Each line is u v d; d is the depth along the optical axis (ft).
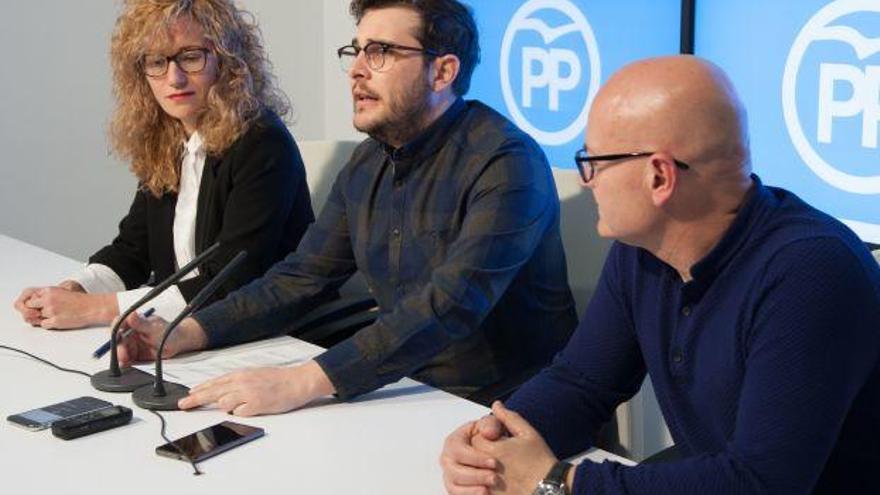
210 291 5.88
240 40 8.27
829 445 4.21
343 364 5.75
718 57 10.77
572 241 7.63
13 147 13.58
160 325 6.59
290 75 14.98
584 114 12.32
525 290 7.01
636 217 4.49
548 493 4.41
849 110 9.70
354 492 4.59
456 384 7.04
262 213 7.93
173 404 5.62
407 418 5.50
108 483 4.69
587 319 5.40
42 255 9.42
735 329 4.46
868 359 4.28
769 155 10.47
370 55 6.72
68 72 13.67
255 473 4.79
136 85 8.36
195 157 8.38
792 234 4.37
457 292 6.19
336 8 14.80
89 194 14.12
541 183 6.71
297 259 7.31
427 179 6.91
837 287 4.22
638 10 11.57
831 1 9.73
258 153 8.05
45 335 7.02
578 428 5.24
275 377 5.68
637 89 4.40
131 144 8.48
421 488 4.63
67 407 5.55
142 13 7.99
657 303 4.89
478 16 13.41
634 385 5.41
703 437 4.87
